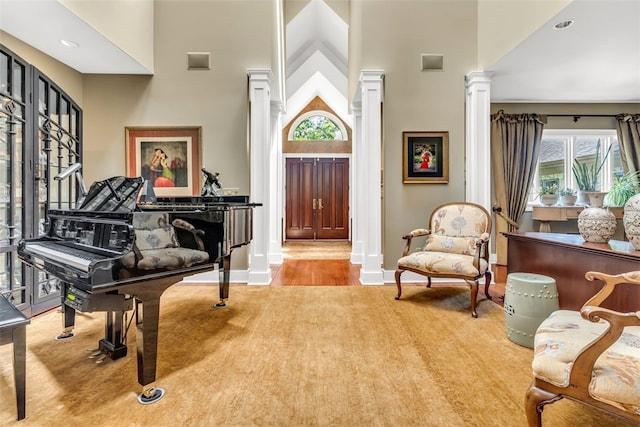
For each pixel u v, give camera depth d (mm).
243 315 2598
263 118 3646
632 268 1647
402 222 3717
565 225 4793
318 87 6918
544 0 2598
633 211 1691
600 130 4754
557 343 1187
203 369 1757
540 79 3824
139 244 1535
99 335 2209
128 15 3176
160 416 1379
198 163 3709
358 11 3918
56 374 1716
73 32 2711
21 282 2637
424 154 3711
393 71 3719
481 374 1708
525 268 2533
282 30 4652
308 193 7785
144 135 3697
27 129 2740
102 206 2029
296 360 1859
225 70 3732
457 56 3725
